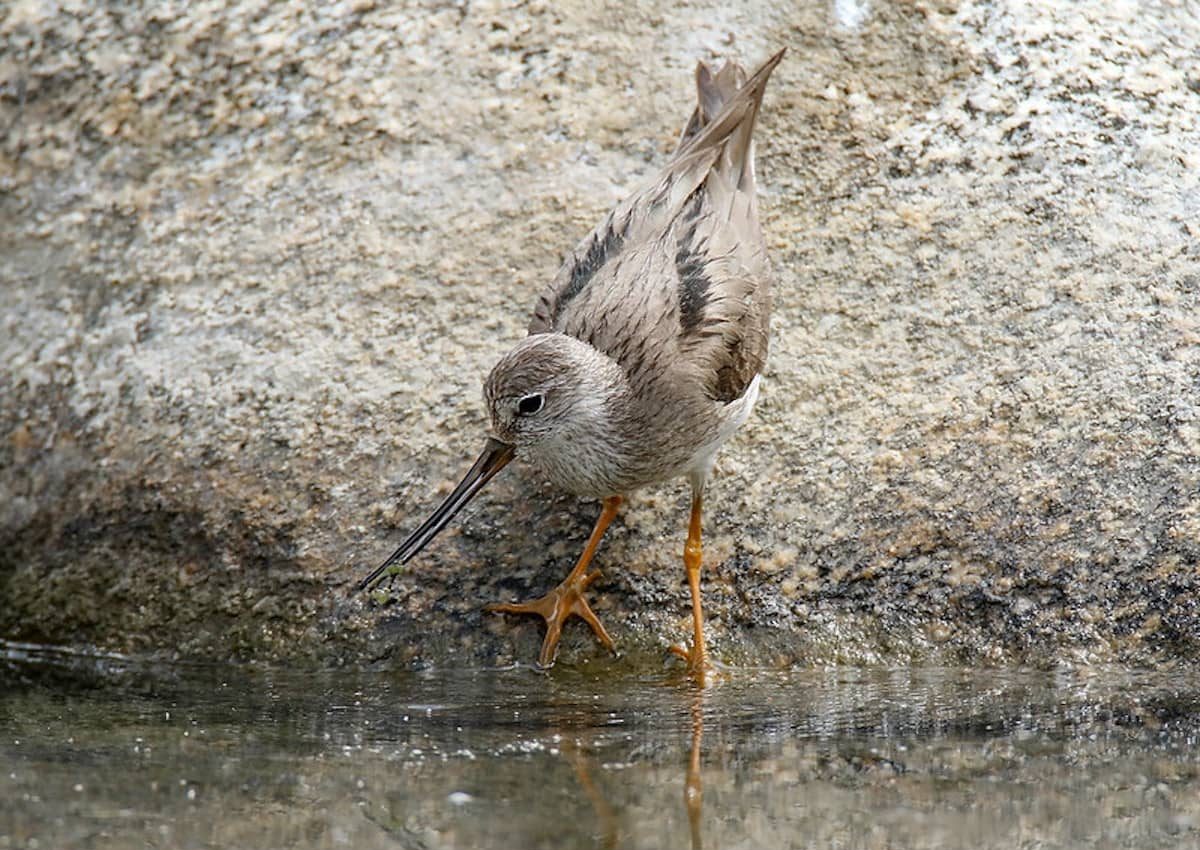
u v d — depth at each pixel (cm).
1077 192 1401
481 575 1279
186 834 907
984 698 1136
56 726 1112
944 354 1330
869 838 902
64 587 1335
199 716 1134
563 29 1534
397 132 1480
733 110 1313
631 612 1266
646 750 1039
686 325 1223
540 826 919
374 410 1327
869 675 1206
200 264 1422
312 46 1530
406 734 1080
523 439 1192
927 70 1493
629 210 1295
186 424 1341
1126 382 1292
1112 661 1203
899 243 1394
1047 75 1480
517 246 1416
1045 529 1243
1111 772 992
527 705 1148
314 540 1292
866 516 1266
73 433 1368
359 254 1414
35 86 1519
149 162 1484
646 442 1210
